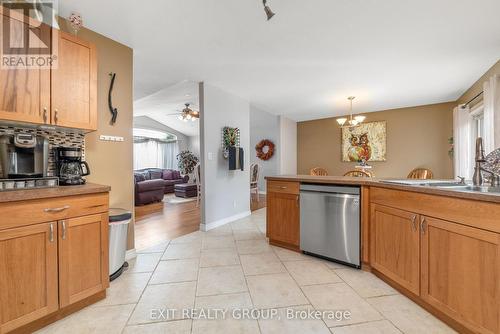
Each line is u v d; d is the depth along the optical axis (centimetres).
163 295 177
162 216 443
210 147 362
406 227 171
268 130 720
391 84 355
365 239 213
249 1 174
